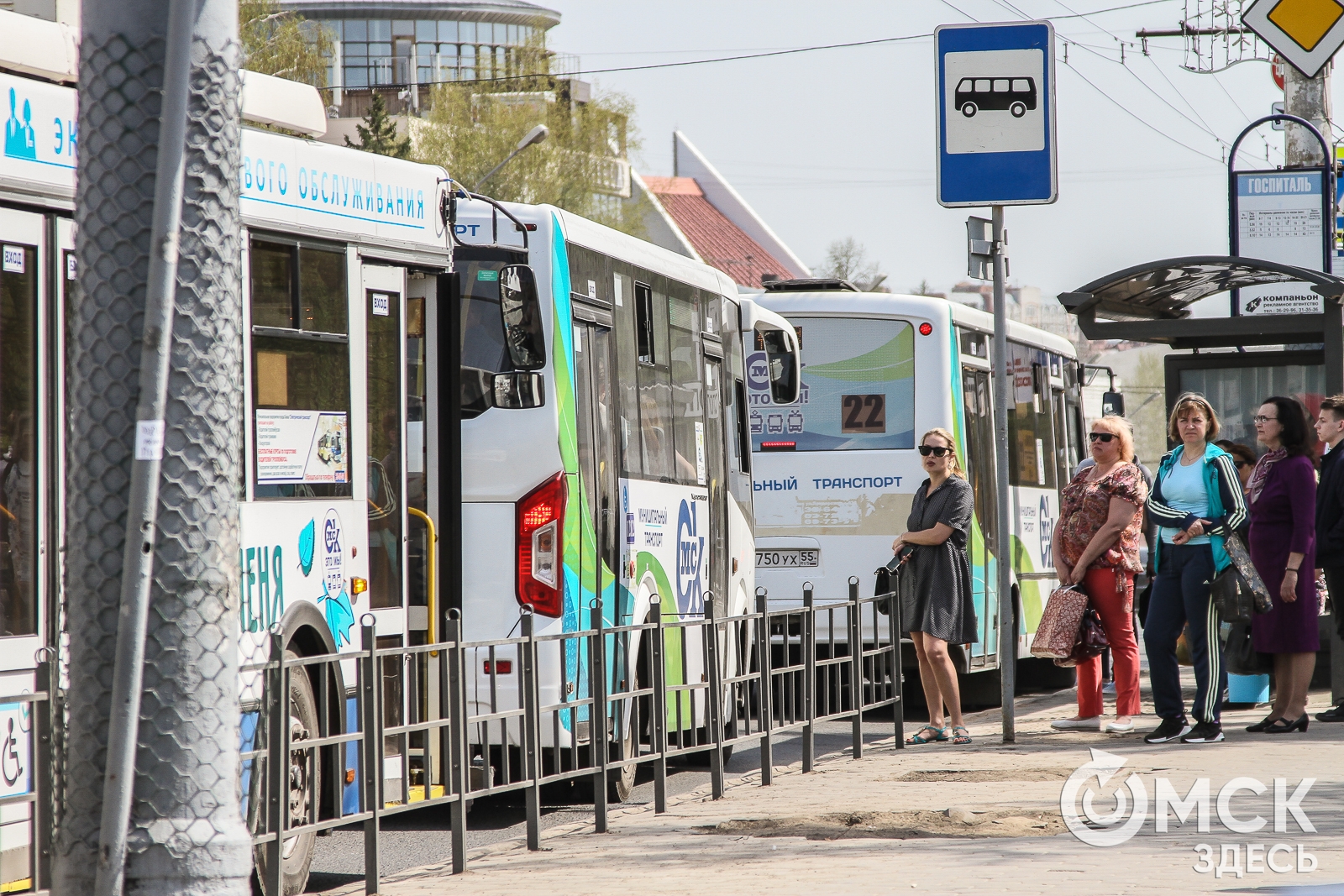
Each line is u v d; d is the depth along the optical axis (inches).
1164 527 1450.5
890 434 1942.7
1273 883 829.2
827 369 1961.1
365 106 6998.0
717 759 1231.5
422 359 1177.4
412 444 1180.5
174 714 575.8
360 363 1031.6
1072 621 1515.7
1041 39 1443.2
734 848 994.7
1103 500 1534.2
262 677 831.7
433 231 1123.9
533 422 1205.1
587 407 1267.2
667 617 1417.3
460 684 954.7
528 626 1024.2
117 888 559.5
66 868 573.3
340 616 993.5
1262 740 1462.8
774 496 1956.2
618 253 1357.0
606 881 901.2
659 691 1159.0
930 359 1942.7
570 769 1072.8
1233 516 1432.1
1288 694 1515.7
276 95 1040.2
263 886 826.8
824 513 1945.1
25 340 785.6
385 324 1067.9
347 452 1010.7
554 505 1199.6
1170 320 1833.2
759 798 1224.8
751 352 1781.5
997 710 1964.8
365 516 1024.2
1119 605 1534.2
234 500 592.4
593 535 1259.8
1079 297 1755.7
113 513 573.9
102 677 573.0
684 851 989.8
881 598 1503.4
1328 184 2132.1
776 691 1320.1
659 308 1450.5
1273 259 2145.7
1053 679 2365.9
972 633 1526.8
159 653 576.1
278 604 933.2
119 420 575.2
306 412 972.6
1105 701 1968.5
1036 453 2297.0
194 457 581.3
